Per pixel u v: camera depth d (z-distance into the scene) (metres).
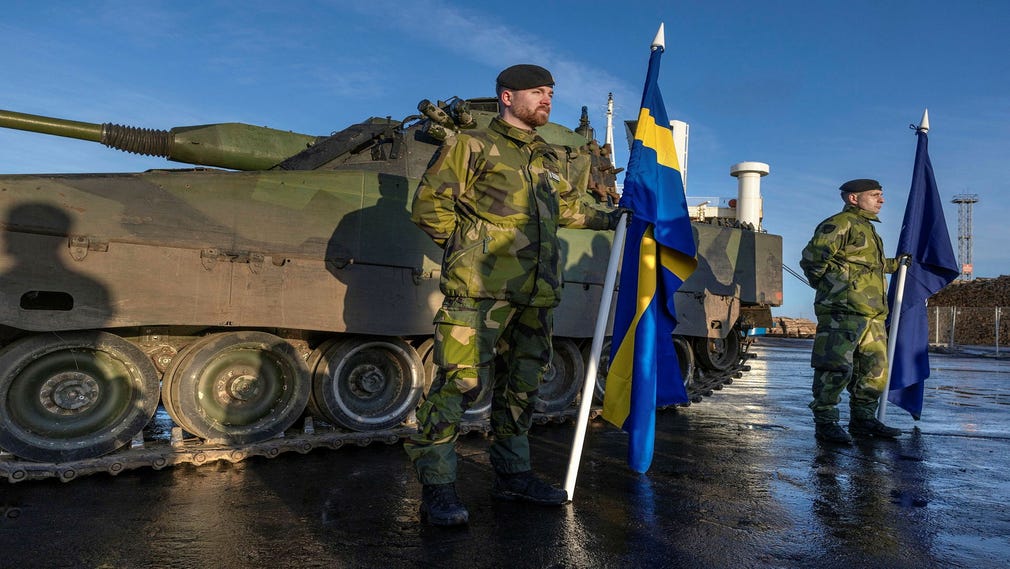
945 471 5.43
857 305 6.75
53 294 4.75
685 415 8.41
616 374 4.62
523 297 3.94
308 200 5.57
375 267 5.89
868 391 7.09
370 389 6.11
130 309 4.78
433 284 6.23
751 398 10.52
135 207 4.82
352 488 4.59
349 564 3.19
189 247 5.04
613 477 5.02
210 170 5.73
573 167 7.89
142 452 4.99
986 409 9.67
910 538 3.72
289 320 5.43
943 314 37.16
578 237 7.46
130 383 4.99
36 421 4.67
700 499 4.43
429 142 6.93
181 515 3.94
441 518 3.71
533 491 4.21
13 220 4.39
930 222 7.77
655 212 4.62
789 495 4.58
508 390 4.23
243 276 5.25
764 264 9.40
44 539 3.51
